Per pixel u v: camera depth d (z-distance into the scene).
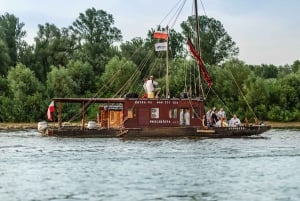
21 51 196.88
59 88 158.88
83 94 164.38
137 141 83.81
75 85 160.88
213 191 45.16
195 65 154.62
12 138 92.56
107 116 97.56
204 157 64.50
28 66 187.25
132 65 165.50
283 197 43.12
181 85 154.88
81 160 62.12
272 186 47.12
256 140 87.31
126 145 77.88
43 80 183.50
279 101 157.00
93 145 78.06
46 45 194.38
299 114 154.12
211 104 156.75
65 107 149.00
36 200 42.16
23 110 149.88
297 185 47.56
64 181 49.19
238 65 161.50
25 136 98.06
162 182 48.72
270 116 154.50
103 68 186.12
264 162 60.59
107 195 43.66
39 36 197.38
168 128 89.38
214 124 93.69
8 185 47.44
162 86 155.25
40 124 96.19
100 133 90.19
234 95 158.12
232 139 88.12
